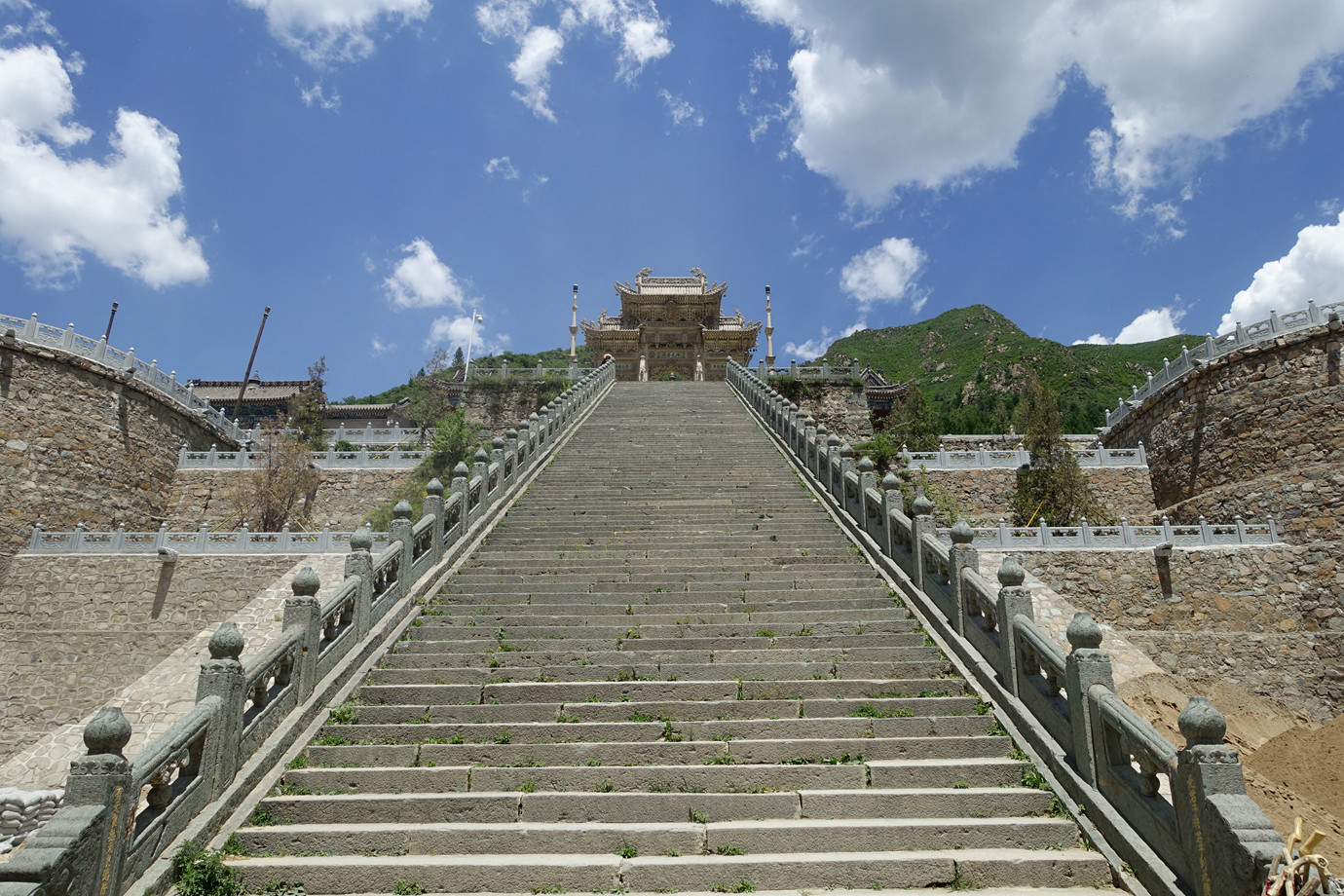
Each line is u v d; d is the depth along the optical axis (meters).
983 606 7.52
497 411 33.16
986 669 7.23
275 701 6.46
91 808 4.39
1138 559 17.38
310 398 33.25
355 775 6.10
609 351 45.47
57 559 19.03
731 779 6.06
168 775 5.17
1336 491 19.19
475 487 12.01
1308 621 17.09
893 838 5.42
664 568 10.45
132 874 4.66
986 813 5.72
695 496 13.97
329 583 18.02
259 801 5.75
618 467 16.27
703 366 44.59
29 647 17.92
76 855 4.18
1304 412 20.38
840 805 5.74
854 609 9.08
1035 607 16.39
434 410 33.38
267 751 6.12
